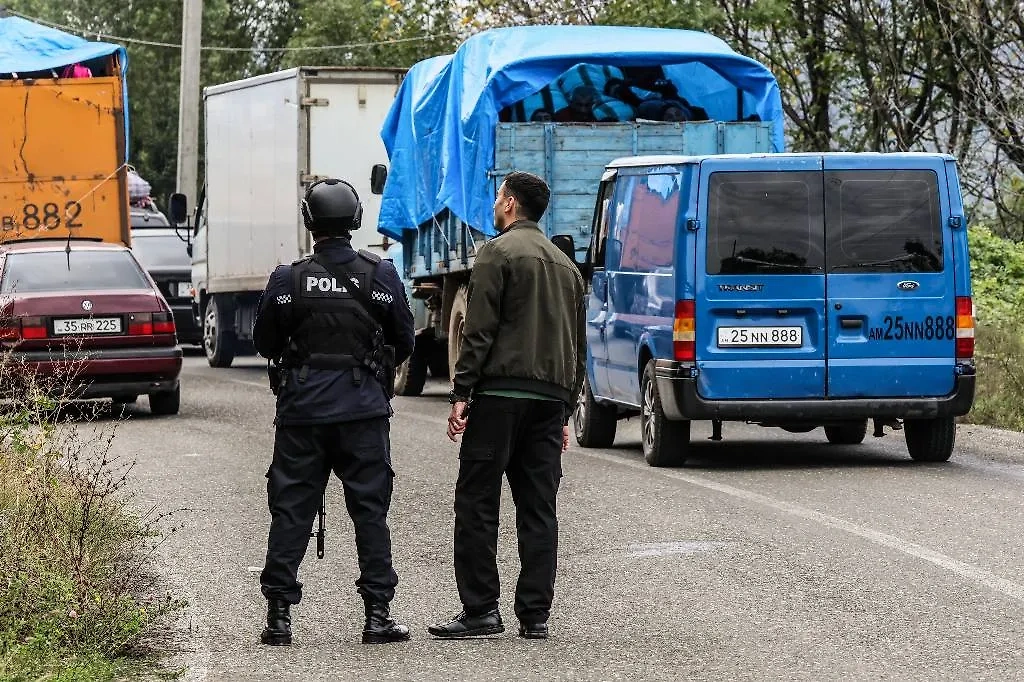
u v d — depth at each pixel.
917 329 18.62
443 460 20.22
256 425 24.47
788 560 13.05
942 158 18.73
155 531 13.27
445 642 10.55
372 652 10.26
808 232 18.53
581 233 25.22
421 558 13.60
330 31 74.19
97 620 10.06
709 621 11.00
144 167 101.06
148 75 100.75
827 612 11.18
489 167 25.31
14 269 25.31
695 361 18.45
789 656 9.95
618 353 20.52
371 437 10.58
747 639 10.45
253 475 18.80
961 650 10.03
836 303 18.53
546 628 10.67
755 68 25.81
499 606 11.70
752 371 18.45
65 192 30.36
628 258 20.31
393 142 31.95
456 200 26.58
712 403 18.42
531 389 10.61
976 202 37.50
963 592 11.73
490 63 25.88
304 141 35.38
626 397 20.36
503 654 10.15
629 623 11.00
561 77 25.95
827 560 13.00
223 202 39.41
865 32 40.59
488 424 10.62
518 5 47.38
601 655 10.08
